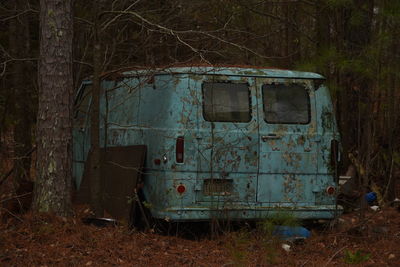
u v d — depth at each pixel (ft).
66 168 23.82
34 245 21.01
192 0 39.75
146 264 20.03
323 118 25.71
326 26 36.65
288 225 23.79
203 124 24.13
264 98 25.00
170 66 25.03
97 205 24.88
